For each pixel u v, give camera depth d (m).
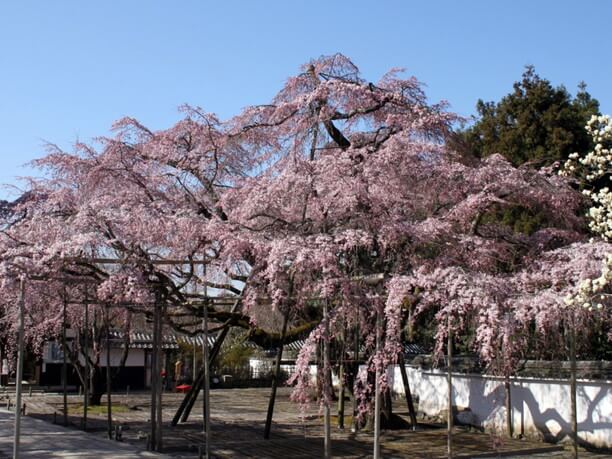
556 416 14.73
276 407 23.17
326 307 10.94
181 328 15.98
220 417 19.47
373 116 14.75
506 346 10.56
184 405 17.41
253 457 12.08
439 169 13.07
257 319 15.71
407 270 12.34
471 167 13.97
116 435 14.55
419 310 10.95
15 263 11.57
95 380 23.06
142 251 12.62
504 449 13.20
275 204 12.79
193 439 14.38
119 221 12.37
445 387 18.67
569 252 12.38
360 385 12.99
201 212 15.12
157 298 12.98
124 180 14.59
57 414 19.44
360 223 12.34
